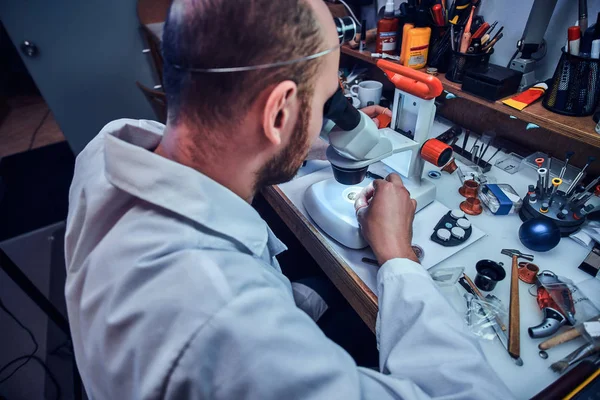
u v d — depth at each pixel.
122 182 0.39
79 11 1.54
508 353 0.55
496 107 0.86
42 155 2.42
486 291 0.64
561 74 0.75
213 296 0.33
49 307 1.15
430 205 0.83
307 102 0.41
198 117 0.38
